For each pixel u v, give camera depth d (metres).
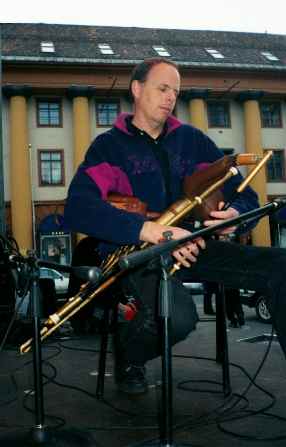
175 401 2.73
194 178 2.08
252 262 1.89
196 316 2.21
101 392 2.90
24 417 2.53
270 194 25.34
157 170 2.33
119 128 2.35
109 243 2.30
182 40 27.34
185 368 3.71
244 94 24.95
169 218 2.04
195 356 4.27
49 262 1.80
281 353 4.28
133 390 2.95
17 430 2.04
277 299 1.69
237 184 2.26
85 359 4.39
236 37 28.52
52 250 22.61
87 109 23.50
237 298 7.07
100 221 2.04
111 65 23.61
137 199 2.20
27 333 5.03
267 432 2.16
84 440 1.93
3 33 24.86
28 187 22.75
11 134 22.77
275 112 26.14
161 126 2.40
